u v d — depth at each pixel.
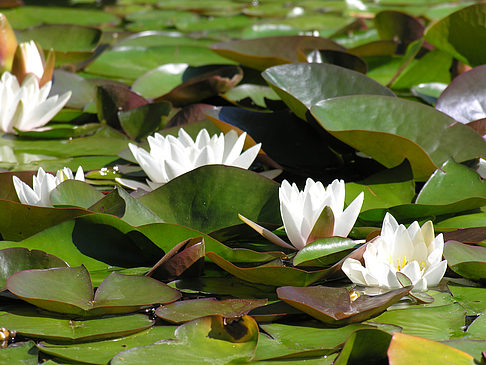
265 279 2.73
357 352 2.60
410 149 2.92
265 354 2.60
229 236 2.84
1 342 2.62
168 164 2.88
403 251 2.74
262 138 3.10
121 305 2.65
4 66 3.25
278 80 3.09
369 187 2.91
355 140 2.95
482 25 3.42
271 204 2.85
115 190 2.78
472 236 2.80
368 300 2.68
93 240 2.77
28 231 2.80
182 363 2.59
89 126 3.26
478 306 2.69
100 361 2.59
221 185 2.85
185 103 3.59
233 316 2.66
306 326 2.65
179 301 2.69
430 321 2.66
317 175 3.05
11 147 3.14
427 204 2.84
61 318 2.66
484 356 2.59
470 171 2.91
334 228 2.79
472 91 3.18
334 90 3.10
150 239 2.77
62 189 2.79
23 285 2.66
